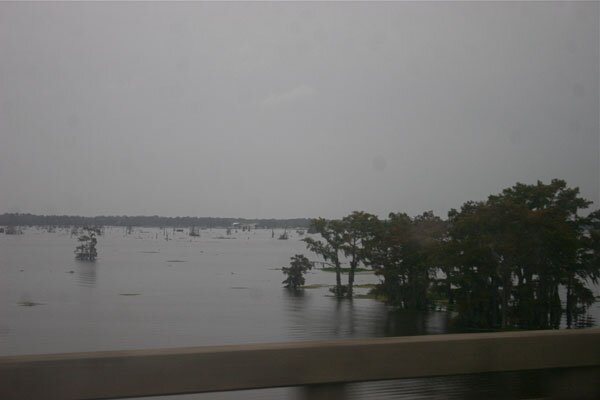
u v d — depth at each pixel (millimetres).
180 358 5285
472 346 6176
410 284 13062
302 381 5602
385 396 6074
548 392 6648
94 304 11836
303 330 9766
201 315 11008
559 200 13312
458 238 12867
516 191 13266
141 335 9203
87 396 5012
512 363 6305
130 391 5121
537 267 12023
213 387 5336
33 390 4895
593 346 6680
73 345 8406
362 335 9461
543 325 11633
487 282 12172
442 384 6324
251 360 5477
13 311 10742
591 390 6777
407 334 9828
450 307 12547
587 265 12367
